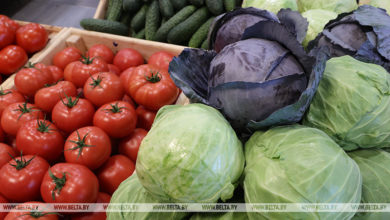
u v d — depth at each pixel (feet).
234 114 2.91
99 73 5.57
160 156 2.43
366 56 3.47
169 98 5.50
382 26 3.49
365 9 3.82
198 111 2.70
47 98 5.31
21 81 5.59
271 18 4.10
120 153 5.50
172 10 8.17
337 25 3.86
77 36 7.48
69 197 4.00
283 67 2.78
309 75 2.83
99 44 7.18
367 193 2.75
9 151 4.84
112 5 8.48
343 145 2.90
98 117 4.92
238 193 2.85
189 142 2.42
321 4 5.81
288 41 2.85
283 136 2.60
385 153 2.95
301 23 3.83
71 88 5.60
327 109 2.86
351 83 2.79
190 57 3.44
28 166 4.30
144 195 3.07
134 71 5.74
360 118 2.69
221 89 2.85
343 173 2.32
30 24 7.00
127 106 5.10
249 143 2.88
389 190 2.70
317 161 2.32
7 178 4.16
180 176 2.38
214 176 2.42
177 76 3.14
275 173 2.37
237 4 7.95
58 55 6.81
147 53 7.34
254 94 2.71
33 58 6.98
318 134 2.62
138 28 8.63
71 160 4.50
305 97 2.50
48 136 4.66
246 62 2.84
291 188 2.26
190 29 7.77
